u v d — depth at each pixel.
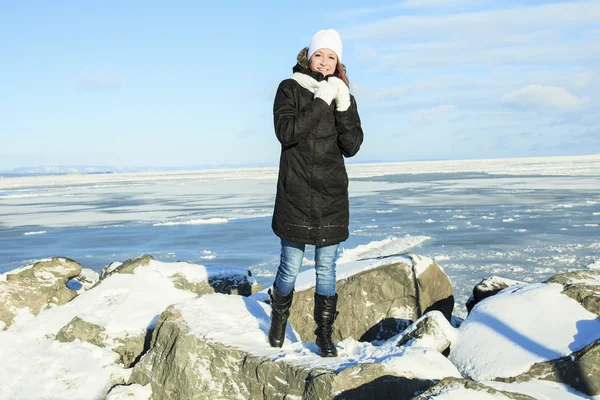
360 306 5.34
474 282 10.83
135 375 4.16
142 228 21.94
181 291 5.61
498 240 16.08
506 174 65.12
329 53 3.26
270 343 3.74
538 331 3.80
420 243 15.85
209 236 18.97
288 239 3.37
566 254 13.66
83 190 58.31
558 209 24.14
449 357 3.94
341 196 3.39
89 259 15.19
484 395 2.57
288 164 3.33
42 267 5.98
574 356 3.43
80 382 4.13
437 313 4.20
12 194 54.19
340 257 14.10
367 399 2.90
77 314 5.10
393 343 4.10
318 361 3.29
